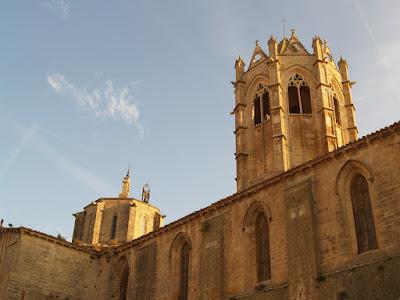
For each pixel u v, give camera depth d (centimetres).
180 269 4153
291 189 3391
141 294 4269
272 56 5656
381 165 2948
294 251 3172
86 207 6812
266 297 3256
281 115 5238
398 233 2728
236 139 5594
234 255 3659
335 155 3216
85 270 4803
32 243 4519
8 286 4212
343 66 5903
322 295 2909
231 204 3862
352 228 3009
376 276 2711
